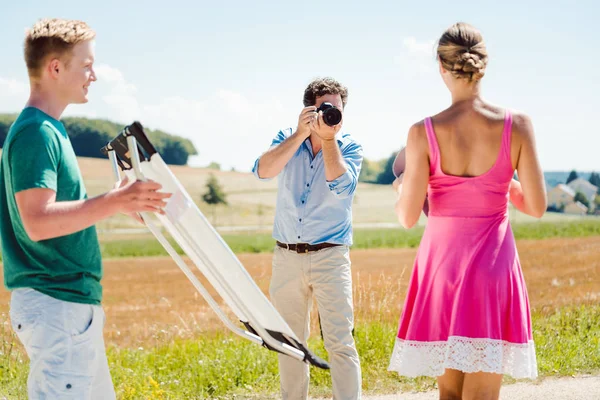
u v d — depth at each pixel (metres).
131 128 2.66
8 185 2.71
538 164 3.09
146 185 2.60
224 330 7.73
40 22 2.82
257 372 5.92
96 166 86.44
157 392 5.29
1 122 101.62
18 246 2.77
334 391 4.18
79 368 2.75
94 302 2.86
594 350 6.21
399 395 5.34
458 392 3.22
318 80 4.31
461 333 3.02
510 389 5.39
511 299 3.07
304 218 4.22
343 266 4.23
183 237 2.82
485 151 3.07
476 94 3.12
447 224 3.12
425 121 3.15
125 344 8.30
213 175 88.19
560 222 54.09
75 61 2.81
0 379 5.68
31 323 2.70
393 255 40.66
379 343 6.31
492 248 3.08
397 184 3.53
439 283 3.11
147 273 34.19
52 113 2.81
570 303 9.55
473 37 3.10
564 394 5.18
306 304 4.36
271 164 4.12
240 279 2.85
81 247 2.80
